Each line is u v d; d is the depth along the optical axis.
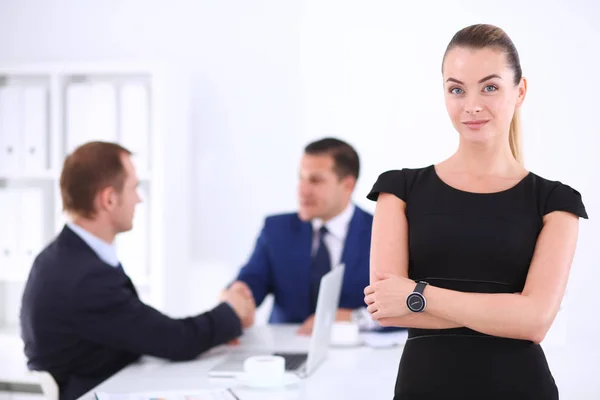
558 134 3.44
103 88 3.44
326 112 3.78
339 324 2.51
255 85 3.83
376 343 2.49
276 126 3.82
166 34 3.88
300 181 3.03
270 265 3.13
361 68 3.74
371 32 3.72
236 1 3.83
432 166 1.59
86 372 2.26
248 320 2.58
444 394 1.45
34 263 2.31
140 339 2.22
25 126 3.47
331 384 1.99
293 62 3.80
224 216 3.87
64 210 2.35
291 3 3.79
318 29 3.77
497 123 1.47
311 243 3.09
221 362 2.26
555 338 3.29
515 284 1.49
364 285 3.00
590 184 3.41
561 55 3.43
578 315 3.29
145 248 3.48
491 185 1.51
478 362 1.45
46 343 2.22
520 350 1.46
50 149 3.54
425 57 3.67
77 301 2.18
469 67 1.45
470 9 3.57
